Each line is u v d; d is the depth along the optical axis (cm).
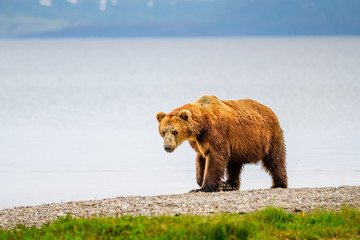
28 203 4228
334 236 2616
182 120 3725
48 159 6444
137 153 6844
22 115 11425
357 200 3309
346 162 5875
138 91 18325
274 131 4178
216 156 3809
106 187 4850
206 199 3309
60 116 11319
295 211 3081
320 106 12712
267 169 4238
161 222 2633
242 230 2494
